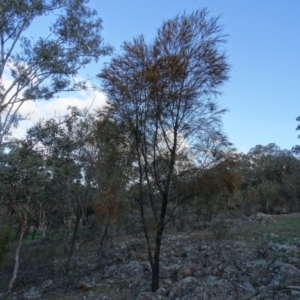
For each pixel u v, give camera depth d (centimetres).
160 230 1059
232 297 865
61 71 1672
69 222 1962
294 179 4509
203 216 1444
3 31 1588
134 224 1236
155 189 1075
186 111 1058
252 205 3906
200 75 1055
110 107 1081
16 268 1332
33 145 1452
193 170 1057
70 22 1656
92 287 1170
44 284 1360
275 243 1493
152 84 1033
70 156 1527
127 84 1059
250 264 1127
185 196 1078
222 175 1045
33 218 1557
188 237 1784
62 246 1889
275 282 915
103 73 1111
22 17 1599
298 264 1066
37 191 1333
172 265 1239
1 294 1262
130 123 1068
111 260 1573
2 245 1631
